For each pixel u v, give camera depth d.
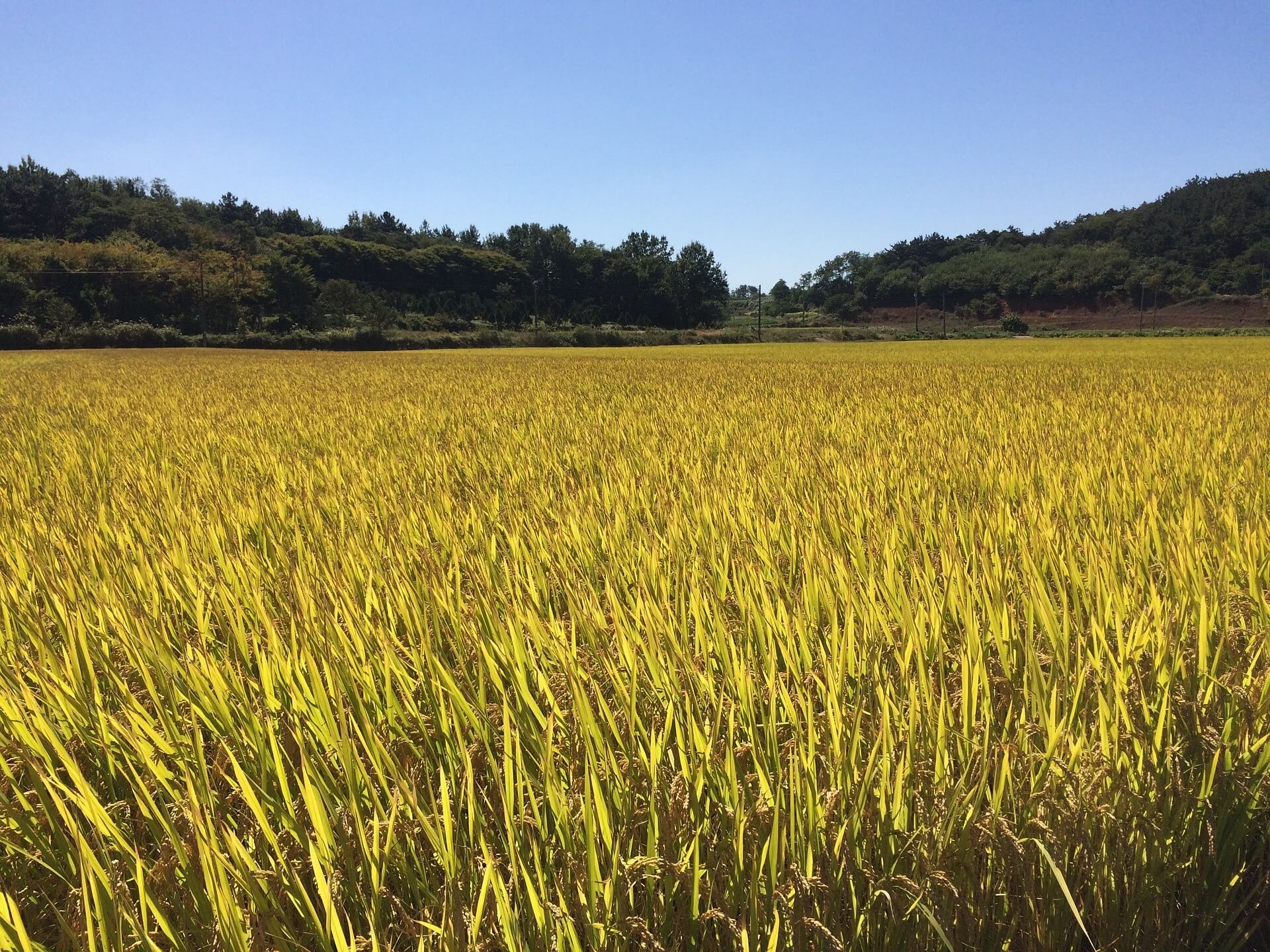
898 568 3.63
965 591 3.02
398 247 146.50
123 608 3.16
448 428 10.38
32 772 2.16
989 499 5.06
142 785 2.02
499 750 2.27
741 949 1.65
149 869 1.87
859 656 2.68
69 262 81.94
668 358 40.12
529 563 3.77
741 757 2.16
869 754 2.12
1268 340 54.94
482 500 5.56
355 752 2.06
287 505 5.60
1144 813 2.01
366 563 3.83
